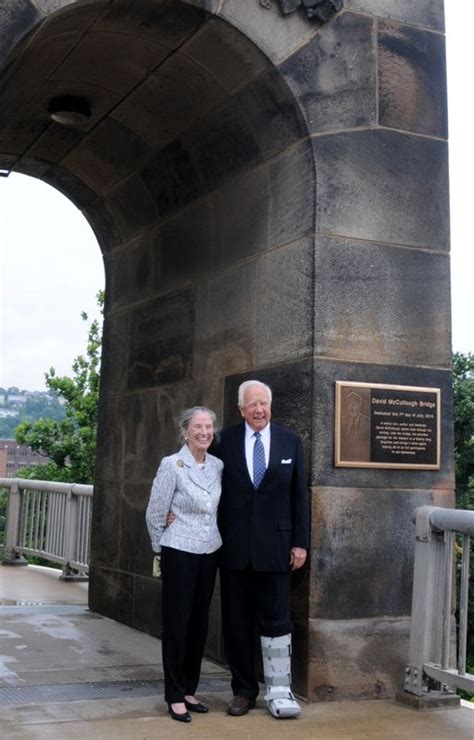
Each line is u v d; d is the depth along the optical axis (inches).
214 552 197.6
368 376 225.6
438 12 249.8
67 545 410.0
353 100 234.5
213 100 249.8
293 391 226.4
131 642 275.0
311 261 224.5
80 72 257.8
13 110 286.4
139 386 319.0
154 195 306.3
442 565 210.7
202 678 233.1
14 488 471.2
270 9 226.7
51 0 205.5
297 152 233.1
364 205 231.6
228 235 265.0
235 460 203.2
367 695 213.5
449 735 183.3
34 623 302.4
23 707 194.7
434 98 245.1
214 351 268.4
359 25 238.2
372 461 221.3
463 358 1225.4
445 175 243.8
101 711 193.6
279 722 190.7
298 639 213.2
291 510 206.1
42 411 2261.3
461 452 1152.8
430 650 208.8
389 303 230.8
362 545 218.2
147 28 226.4
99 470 344.2
